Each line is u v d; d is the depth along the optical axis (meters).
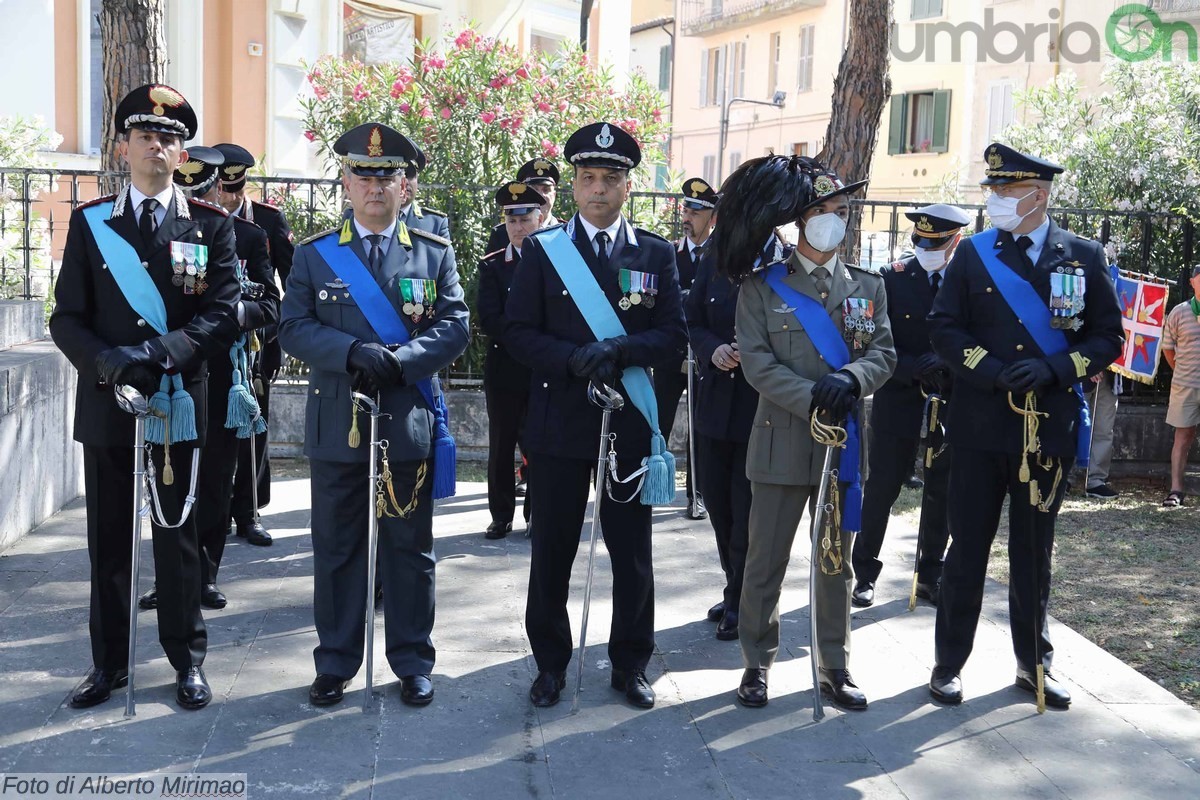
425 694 4.12
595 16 16.83
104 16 7.79
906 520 7.25
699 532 6.68
